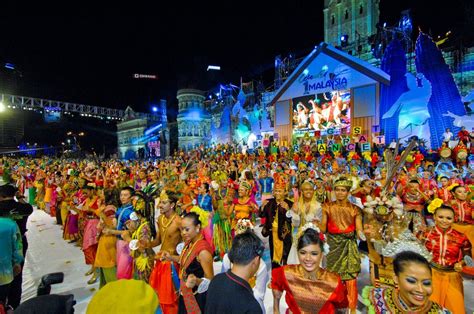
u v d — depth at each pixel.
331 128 26.59
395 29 33.03
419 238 3.79
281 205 5.14
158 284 3.68
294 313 2.82
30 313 1.35
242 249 2.29
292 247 4.75
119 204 5.31
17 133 60.09
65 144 69.94
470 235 4.84
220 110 50.16
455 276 3.55
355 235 4.24
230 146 33.78
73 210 8.12
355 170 11.68
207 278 3.20
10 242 3.67
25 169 17.84
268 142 28.58
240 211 6.51
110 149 76.31
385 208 3.80
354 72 25.50
